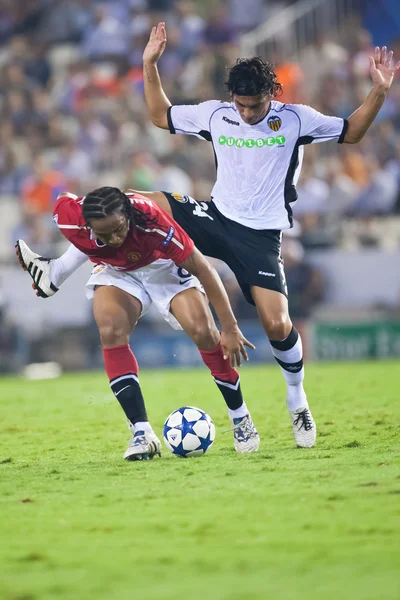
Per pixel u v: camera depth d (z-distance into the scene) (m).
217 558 11.10
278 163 20.28
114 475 17.12
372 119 20.14
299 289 48.59
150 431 19.19
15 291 48.50
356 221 53.69
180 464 18.11
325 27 64.69
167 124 21.11
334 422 23.80
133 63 67.44
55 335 48.50
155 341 47.81
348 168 56.25
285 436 22.02
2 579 10.55
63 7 71.56
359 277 49.22
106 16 68.25
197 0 71.94
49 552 11.67
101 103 62.12
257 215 20.20
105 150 59.81
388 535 11.77
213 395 32.09
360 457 17.94
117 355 19.30
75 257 20.30
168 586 10.04
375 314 48.53
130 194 18.36
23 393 35.88
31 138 62.28
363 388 32.16
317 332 47.88
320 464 17.27
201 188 55.78
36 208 56.09
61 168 58.84
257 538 11.93
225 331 17.81
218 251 20.36
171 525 12.84
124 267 19.08
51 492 15.62
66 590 10.02
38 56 68.44
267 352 48.00
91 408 29.88
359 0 66.06
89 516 13.60
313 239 51.28
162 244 17.91
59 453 20.91
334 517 12.82
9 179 59.50
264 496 14.43
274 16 70.62
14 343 48.19
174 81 62.28
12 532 12.78
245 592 9.70
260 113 20.00
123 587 10.05
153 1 71.62
